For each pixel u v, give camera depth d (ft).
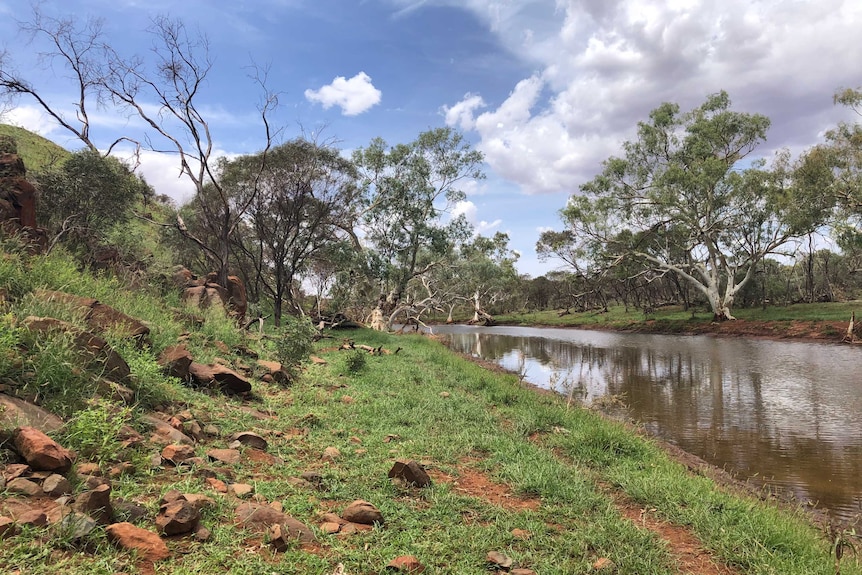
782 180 120.47
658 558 12.49
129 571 8.46
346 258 84.69
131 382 17.76
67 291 24.00
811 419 37.96
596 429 24.84
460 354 75.56
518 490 16.78
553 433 25.68
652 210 135.33
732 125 124.06
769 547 14.02
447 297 185.37
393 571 10.23
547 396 37.96
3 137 34.65
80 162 42.11
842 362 68.08
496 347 102.68
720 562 13.15
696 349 89.97
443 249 108.17
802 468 27.25
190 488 12.10
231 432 18.01
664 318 152.66
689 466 25.62
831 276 201.77
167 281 46.91
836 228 103.19
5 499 9.53
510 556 11.76
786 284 171.42
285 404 24.44
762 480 25.50
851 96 97.19
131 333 21.38
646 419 38.68
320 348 54.29
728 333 117.08
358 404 26.43
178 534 9.98
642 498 17.43
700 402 44.70
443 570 10.68
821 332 98.99
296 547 10.48
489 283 232.12
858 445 31.30
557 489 16.70
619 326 156.46
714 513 16.12
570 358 80.48
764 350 84.84
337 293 90.84
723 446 31.48
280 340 35.53
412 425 23.81
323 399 26.48
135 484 11.77
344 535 11.48
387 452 18.72
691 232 134.21
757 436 33.68
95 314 20.95
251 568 9.31
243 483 13.69
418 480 15.62
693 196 124.57
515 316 249.14
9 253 24.71
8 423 11.84
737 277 156.46
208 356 27.43
